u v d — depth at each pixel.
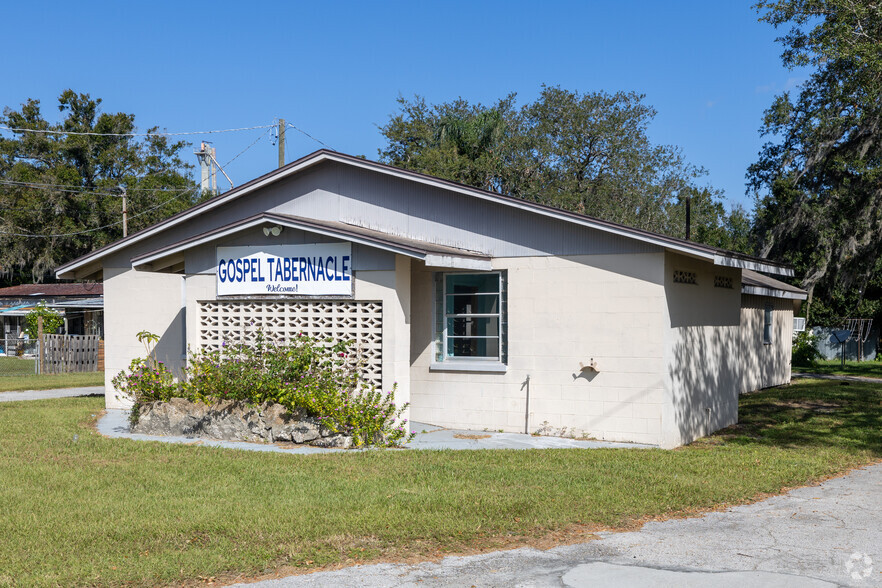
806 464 10.55
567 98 45.97
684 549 6.78
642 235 11.81
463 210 13.45
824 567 6.28
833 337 36.69
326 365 12.05
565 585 5.93
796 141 29.78
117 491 8.77
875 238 27.61
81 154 50.53
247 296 13.24
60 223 48.53
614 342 12.23
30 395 20.64
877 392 19.45
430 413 13.59
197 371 12.88
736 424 14.90
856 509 8.20
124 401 16.42
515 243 12.99
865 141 26.50
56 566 6.37
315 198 14.88
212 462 10.24
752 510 8.16
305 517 7.63
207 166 34.66
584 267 12.48
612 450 11.35
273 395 11.98
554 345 12.67
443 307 13.67
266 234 13.13
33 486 9.01
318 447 11.41
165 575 6.13
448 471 9.66
